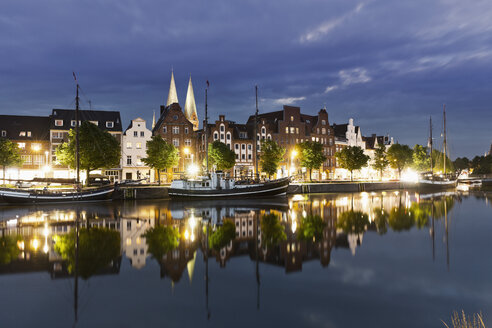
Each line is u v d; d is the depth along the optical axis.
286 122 108.81
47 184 62.53
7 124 84.81
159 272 18.91
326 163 119.75
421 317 13.77
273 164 88.19
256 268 19.66
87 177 65.62
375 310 14.31
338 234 29.25
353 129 136.88
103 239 26.81
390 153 121.50
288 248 24.34
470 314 14.02
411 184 103.94
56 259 21.28
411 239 27.55
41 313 13.97
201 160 97.06
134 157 90.12
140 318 13.56
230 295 15.79
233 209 46.66
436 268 19.94
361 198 66.38
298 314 13.90
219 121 96.94
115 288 16.61
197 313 13.95
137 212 43.12
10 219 37.19
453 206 51.25
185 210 45.44
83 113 88.88
